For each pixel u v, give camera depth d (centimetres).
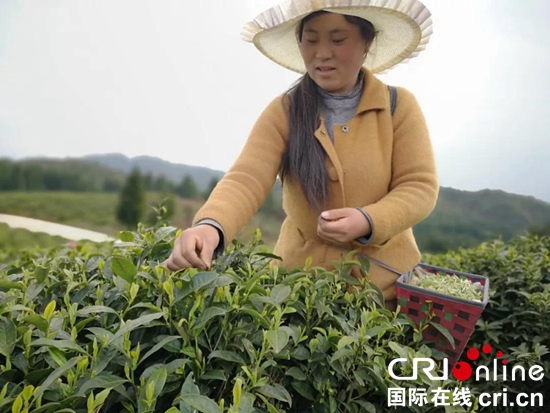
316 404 121
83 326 111
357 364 126
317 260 182
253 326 121
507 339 233
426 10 169
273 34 183
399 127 179
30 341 100
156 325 115
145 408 89
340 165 174
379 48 195
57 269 155
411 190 172
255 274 138
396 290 175
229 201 161
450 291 173
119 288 126
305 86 180
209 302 120
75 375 93
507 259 264
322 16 165
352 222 158
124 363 101
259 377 106
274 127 181
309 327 133
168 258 142
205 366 110
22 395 82
